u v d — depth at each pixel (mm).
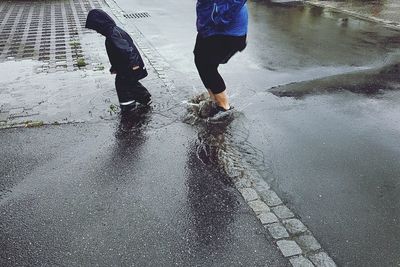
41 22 11031
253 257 3391
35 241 3586
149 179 4418
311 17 11500
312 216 3855
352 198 4105
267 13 12031
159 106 6043
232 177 4441
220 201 4070
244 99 6316
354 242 3539
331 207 3977
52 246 3529
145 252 3447
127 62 5496
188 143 5105
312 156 4816
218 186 4297
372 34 9766
